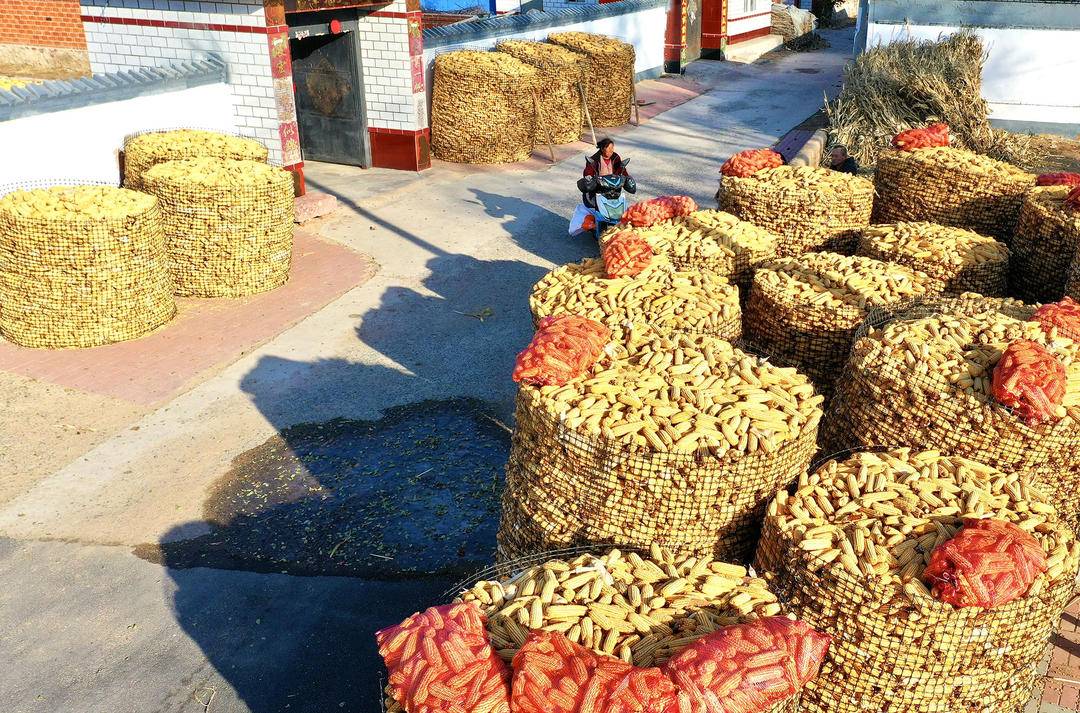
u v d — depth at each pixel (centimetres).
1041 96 1702
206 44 1244
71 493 664
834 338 686
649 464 449
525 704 330
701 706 323
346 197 1361
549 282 748
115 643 528
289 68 1238
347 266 1114
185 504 657
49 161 1033
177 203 953
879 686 405
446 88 1528
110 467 697
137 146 1062
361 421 777
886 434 525
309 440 746
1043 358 483
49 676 502
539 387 497
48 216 821
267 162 1227
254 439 744
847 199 907
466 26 1656
